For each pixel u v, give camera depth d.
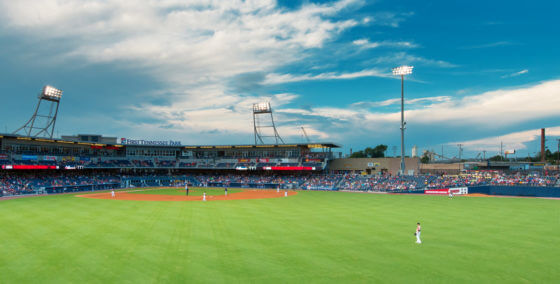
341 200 53.66
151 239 24.62
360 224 30.92
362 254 21.05
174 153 98.75
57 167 73.00
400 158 91.06
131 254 20.84
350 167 95.19
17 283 16.28
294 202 50.31
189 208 42.06
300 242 23.92
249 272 17.80
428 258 20.33
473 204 47.94
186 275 17.33
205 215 36.03
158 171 97.44
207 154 100.06
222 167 91.75
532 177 70.75
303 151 96.12
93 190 74.06
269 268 18.42
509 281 16.77
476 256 20.80
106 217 34.34
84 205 45.00
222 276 17.20
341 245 23.14
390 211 39.88
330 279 16.86
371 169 93.19
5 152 69.81
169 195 61.91
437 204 47.88
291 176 89.25
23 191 61.62
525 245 23.45
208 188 81.94
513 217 35.53
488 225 30.75
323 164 86.88
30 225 29.86
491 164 103.06
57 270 18.03
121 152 93.25
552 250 22.22
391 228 29.09
